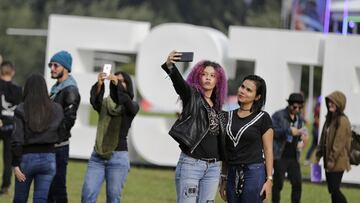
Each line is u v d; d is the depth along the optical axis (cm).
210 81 1709
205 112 1702
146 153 3638
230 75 3697
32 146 1844
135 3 14712
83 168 3472
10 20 11131
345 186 3381
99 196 2739
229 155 1756
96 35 3756
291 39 3459
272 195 2478
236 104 2498
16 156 1836
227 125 1750
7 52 11044
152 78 3650
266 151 1761
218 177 1712
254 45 3497
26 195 1869
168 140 3619
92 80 3694
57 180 2084
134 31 3734
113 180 1952
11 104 2652
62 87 2070
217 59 3553
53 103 1883
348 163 2327
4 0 11338
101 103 1967
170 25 3625
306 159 3966
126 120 1972
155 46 3647
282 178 2458
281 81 3466
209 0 15325
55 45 3778
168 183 3180
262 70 3491
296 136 2450
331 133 2325
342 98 2317
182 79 1675
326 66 3350
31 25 11338
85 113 3788
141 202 2673
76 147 3747
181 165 1697
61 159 2072
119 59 9362
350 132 2327
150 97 3647
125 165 1964
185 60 1645
